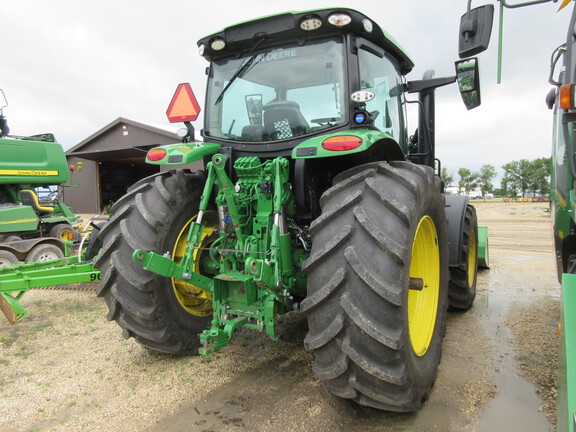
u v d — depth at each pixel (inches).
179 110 126.3
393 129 141.8
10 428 95.8
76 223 368.5
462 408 102.5
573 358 63.9
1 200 311.9
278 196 104.3
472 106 130.0
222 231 115.5
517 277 244.8
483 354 134.3
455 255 158.7
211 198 130.6
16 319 141.9
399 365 83.7
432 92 162.1
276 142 120.5
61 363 129.6
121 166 1168.2
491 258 309.7
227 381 116.0
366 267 83.4
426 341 108.2
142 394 109.7
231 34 124.5
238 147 125.9
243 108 128.0
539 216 784.3
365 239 86.1
